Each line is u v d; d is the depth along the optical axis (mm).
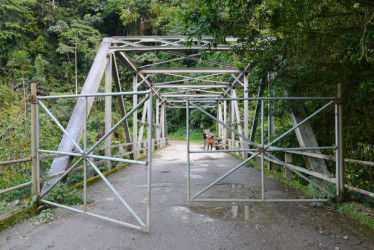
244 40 4875
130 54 28781
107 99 8320
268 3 4062
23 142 7289
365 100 4781
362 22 3719
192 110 33750
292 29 4125
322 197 4633
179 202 4766
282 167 8094
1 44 24688
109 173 7734
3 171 6504
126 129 10164
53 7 29703
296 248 2973
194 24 4359
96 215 3844
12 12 26109
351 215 3939
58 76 27156
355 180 5434
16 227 3656
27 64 24938
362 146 5445
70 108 15562
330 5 3982
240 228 3529
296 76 5523
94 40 27047
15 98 18500
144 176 7535
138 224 3682
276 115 6910
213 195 5309
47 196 4574
